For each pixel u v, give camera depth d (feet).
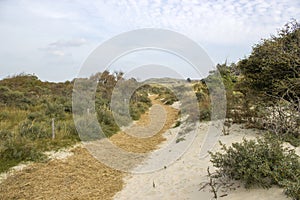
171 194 16.85
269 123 24.66
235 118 30.76
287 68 27.99
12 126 33.94
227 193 14.21
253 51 31.40
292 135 22.17
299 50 28.17
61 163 25.17
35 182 20.97
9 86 63.82
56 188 20.03
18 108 45.29
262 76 29.35
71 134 33.22
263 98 28.76
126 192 18.90
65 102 48.85
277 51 29.09
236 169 14.61
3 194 18.90
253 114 28.53
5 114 39.17
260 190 13.38
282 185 12.74
